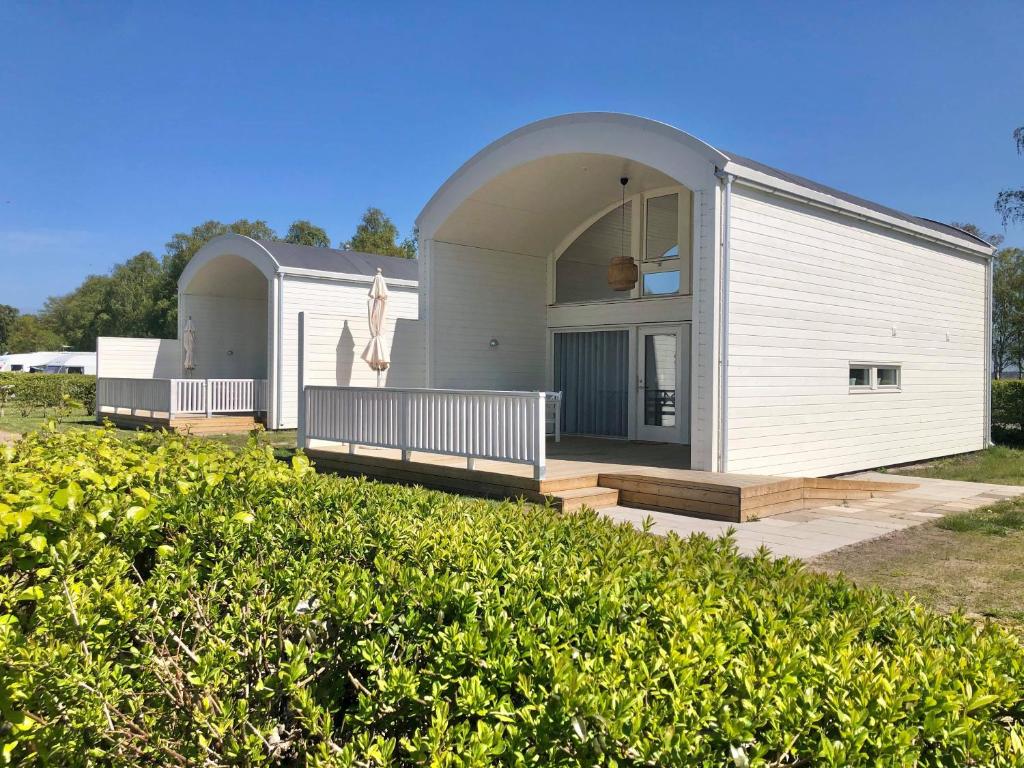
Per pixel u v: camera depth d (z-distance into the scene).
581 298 13.36
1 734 2.26
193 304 19.73
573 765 1.60
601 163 10.84
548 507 3.84
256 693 2.20
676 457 9.87
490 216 12.14
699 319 8.57
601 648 1.97
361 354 12.67
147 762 2.18
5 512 2.83
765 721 1.60
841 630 2.11
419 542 2.87
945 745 1.58
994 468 12.20
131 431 16.20
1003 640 2.12
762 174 8.88
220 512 3.42
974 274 14.05
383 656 2.08
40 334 78.56
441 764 1.61
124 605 2.48
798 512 7.97
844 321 10.52
